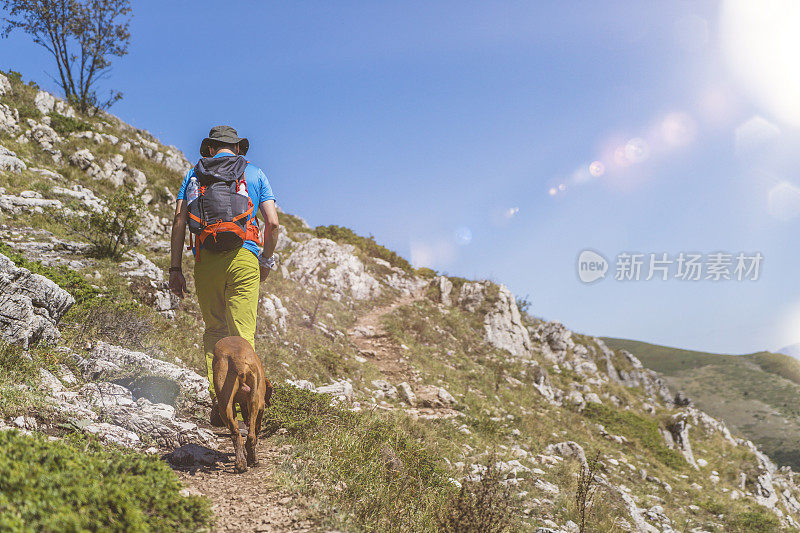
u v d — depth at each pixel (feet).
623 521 30.17
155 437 15.21
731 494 53.31
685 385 273.54
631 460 51.88
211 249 14.44
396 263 104.42
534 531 22.82
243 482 13.33
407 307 75.77
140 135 87.86
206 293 15.19
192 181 14.87
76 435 12.37
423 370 54.49
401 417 36.19
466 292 87.61
